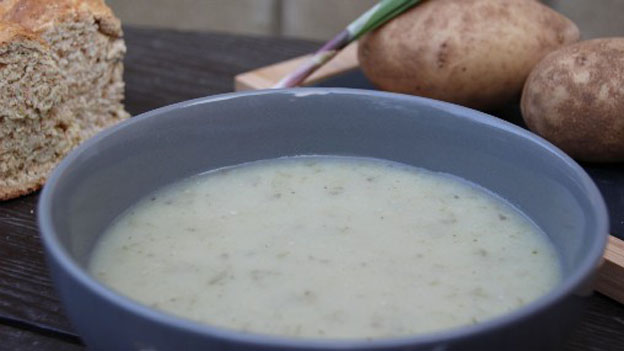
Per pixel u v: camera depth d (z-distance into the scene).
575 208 0.44
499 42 0.61
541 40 0.62
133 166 0.48
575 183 0.45
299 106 0.51
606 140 0.57
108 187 0.47
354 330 0.42
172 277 0.45
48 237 0.40
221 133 0.51
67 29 0.60
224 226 0.48
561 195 0.46
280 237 0.47
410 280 0.44
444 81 0.61
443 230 0.48
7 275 0.50
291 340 0.36
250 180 0.51
